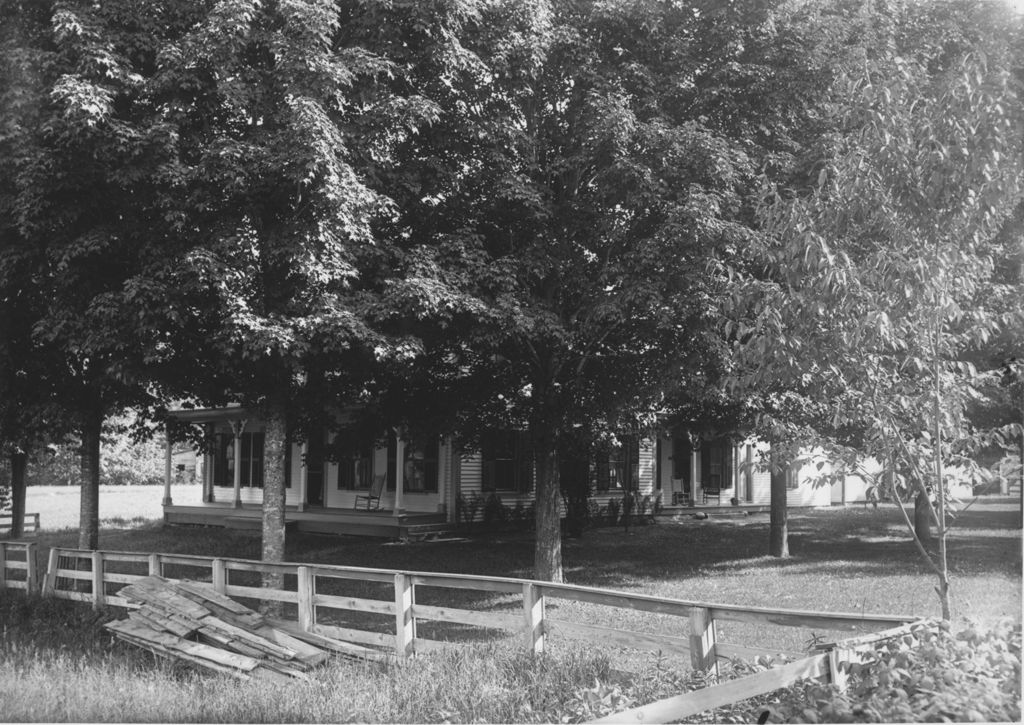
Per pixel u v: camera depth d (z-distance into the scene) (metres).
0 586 15.84
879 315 6.54
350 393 15.54
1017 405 12.89
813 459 7.81
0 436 15.79
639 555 20.30
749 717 5.94
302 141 10.96
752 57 14.67
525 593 8.88
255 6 11.95
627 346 15.04
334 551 21.22
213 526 28.61
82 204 11.86
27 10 12.17
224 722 7.44
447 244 13.05
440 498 25.16
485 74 13.30
